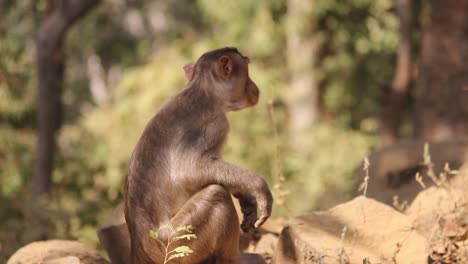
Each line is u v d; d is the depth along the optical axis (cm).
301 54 2488
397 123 1817
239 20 2450
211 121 578
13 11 2286
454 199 698
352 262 582
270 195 558
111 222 705
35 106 2242
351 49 2469
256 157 2170
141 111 2194
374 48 2408
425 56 1344
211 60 595
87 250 677
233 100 596
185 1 3684
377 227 619
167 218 561
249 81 609
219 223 555
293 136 2431
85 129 2131
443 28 1321
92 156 1945
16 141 2088
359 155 2211
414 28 2012
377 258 586
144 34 3706
